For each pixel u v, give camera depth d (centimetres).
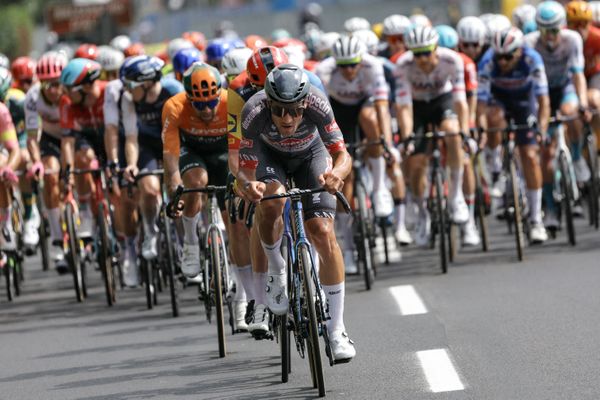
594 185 3278
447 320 2127
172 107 2145
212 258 2038
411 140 2728
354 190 2670
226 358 1998
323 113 1688
